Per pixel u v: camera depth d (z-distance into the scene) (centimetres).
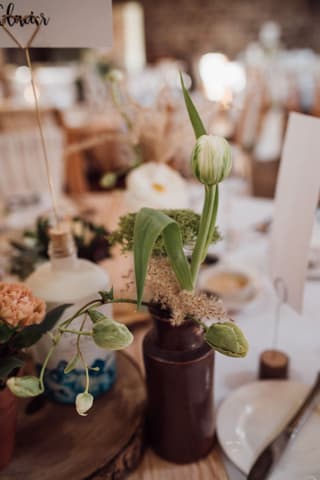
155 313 50
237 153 223
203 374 52
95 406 59
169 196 80
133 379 64
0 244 114
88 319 56
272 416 59
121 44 655
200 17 682
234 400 61
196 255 47
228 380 68
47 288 56
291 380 67
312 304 87
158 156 90
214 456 56
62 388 59
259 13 687
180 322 48
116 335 39
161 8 671
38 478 50
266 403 61
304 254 61
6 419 49
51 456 52
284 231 66
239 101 205
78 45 52
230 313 85
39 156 177
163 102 93
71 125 206
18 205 148
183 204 84
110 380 61
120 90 93
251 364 71
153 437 56
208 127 93
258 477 50
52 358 57
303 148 60
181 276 48
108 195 152
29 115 183
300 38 707
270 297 91
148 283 49
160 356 51
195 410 53
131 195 80
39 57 532
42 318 47
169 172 85
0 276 96
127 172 96
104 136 101
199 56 675
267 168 207
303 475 51
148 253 39
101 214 131
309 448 54
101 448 53
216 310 47
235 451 54
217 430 57
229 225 124
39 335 50
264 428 57
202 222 46
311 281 96
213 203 46
